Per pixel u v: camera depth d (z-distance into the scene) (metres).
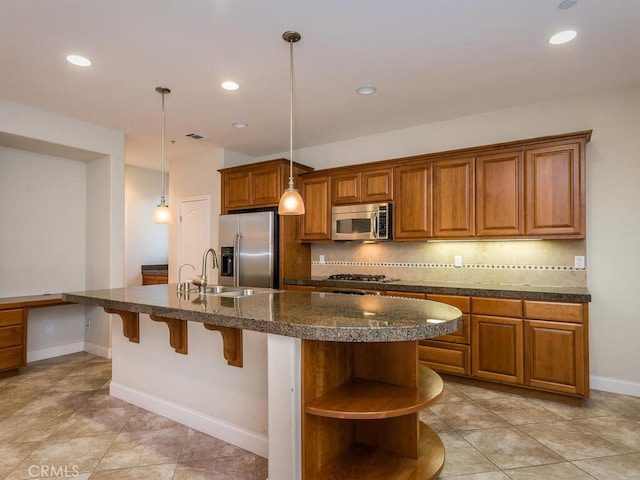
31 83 2.99
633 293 3.08
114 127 4.11
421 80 2.97
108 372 3.71
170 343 2.59
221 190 4.92
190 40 2.38
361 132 4.32
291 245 4.49
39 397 3.06
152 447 2.27
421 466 1.84
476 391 3.13
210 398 2.43
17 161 4.02
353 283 3.81
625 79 2.97
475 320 3.15
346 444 1.98
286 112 3.65
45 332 4.24
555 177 3.08
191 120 3.88
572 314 2.79
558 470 2.02
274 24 2.21
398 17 2.15
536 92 3.22
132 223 6.15
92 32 2.28
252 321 1.66
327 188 4.35
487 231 3.37
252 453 2.21
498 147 3.32
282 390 1.69
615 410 2.76
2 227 3.92
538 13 2.11
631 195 3.10
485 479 1.94
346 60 2.64
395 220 3.88
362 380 1.99
